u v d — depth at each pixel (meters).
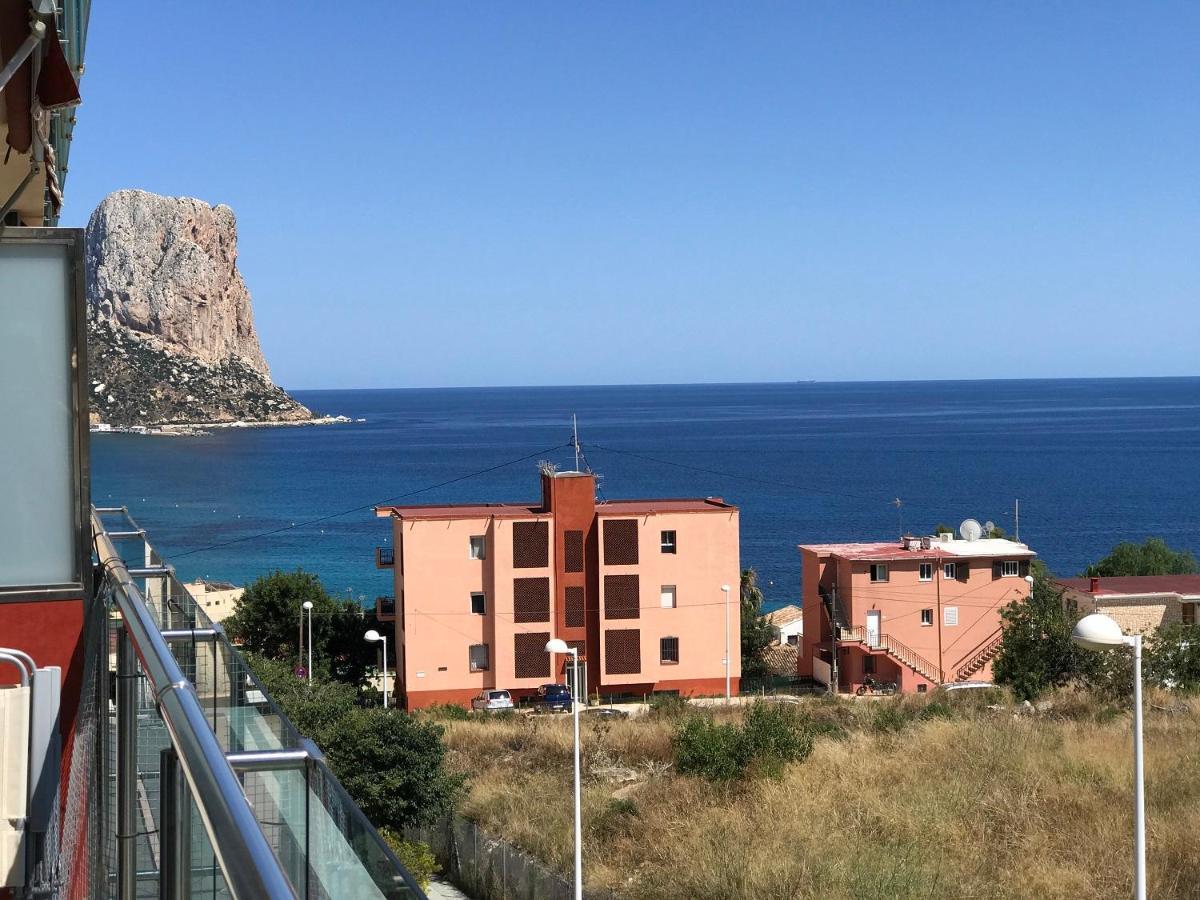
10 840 3.68
